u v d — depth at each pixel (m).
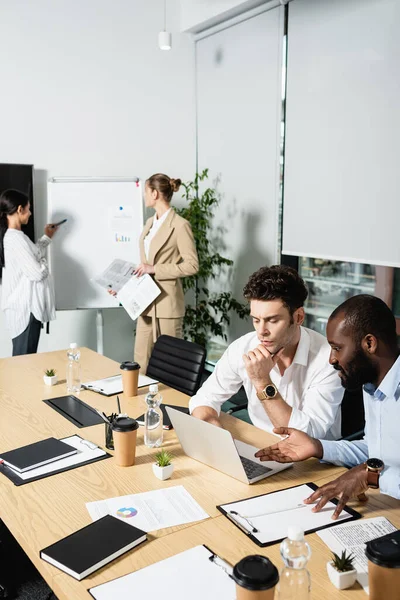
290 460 1.74
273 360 1.95
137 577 1.24
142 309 4.02
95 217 4.66
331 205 3.93
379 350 1.55
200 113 5.25
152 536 1.40
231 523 1.46
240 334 5.02
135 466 1.80
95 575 1.25
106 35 4.80
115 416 1.97
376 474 1.51
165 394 2.49
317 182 4.03
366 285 3.94
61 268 4.63
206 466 1.81
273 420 1.92
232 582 1.22
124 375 2.43
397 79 3.36
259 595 1.01
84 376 2.73
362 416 2.26
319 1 3.85
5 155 4.59
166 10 5.03
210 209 5.27
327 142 3.91
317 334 2.12
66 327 4.98
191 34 5.18
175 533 1.42
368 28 3.51
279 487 1.66
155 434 1.93
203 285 5.44
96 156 4.92
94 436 2.04
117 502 1.57
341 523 1.45
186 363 2.88
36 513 1.51
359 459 1.79
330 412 1.98
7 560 1.76
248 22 4.55
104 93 4.88
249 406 2.24
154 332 4.12
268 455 1.74
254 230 4.73
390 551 1.11
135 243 4.73
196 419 1.72
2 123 4.54
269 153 4.47
